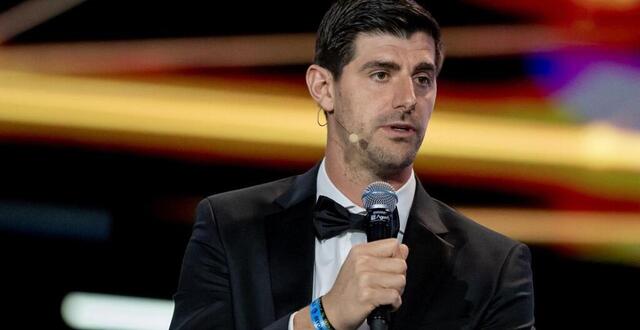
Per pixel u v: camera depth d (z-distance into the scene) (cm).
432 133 1797
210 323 727
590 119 1852
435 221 755
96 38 1862
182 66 1864
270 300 725
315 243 752
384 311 668
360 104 723
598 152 1806
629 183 1762
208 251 749
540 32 1902
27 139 1741
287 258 739
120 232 1670
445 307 718
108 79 1831
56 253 1622
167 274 1634
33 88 1795
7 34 1858
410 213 755
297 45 1881
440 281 726
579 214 1748
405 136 719
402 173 751
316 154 1748
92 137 1752
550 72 1884
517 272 739
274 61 1877
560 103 1859
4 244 1620
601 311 1655
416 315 715
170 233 1683
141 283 1620
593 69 1866
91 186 1712
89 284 1606
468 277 728
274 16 1888
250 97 1850
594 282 1689
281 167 1752
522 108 1855
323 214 742
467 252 740
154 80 1852
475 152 1784
